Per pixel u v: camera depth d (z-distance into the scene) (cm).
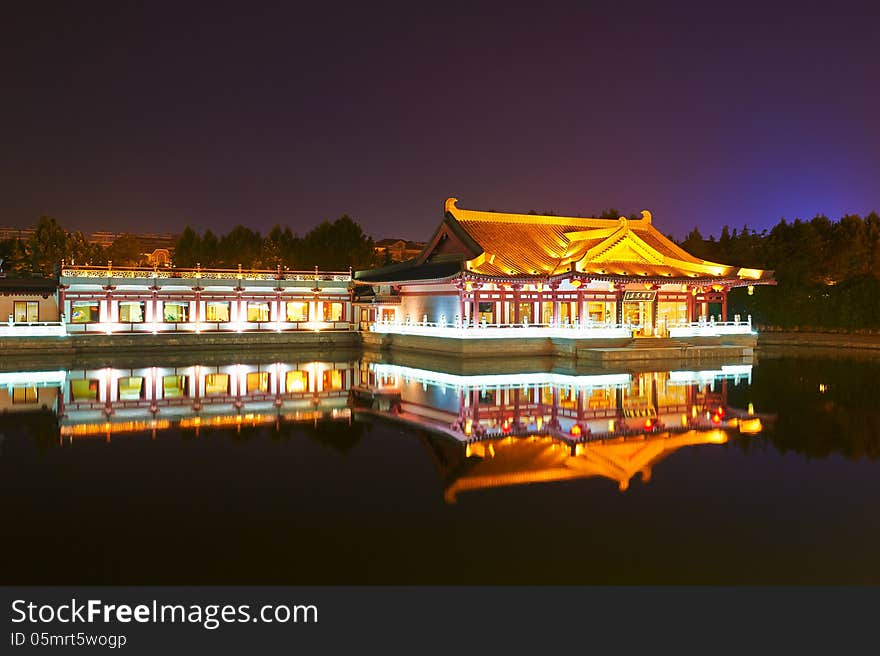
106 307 6575
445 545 1424
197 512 1622
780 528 1517
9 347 5769
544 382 4100
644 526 1527
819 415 2891
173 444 2338
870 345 6894
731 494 1755
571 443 2341
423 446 2295
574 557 1366
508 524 1539
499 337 5497
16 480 1886
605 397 3431
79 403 3247
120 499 1717
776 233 9206
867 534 1483
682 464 2053
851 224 9112
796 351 6688
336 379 4288
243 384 4025
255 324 6988
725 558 1364
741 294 8569
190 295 6862
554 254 6397
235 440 2398
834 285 7788
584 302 5981
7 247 10688
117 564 1341
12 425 2677
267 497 1731
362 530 1505
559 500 1705
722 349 5578
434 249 6788
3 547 1420
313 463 2070
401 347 6322
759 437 2434
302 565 1335
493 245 6322
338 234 11144
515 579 1281
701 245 10150
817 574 1301
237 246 10819
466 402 3275
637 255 6106
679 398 3388
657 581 1274
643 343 5588
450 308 6078
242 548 1411
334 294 7438
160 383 4075
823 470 1981
